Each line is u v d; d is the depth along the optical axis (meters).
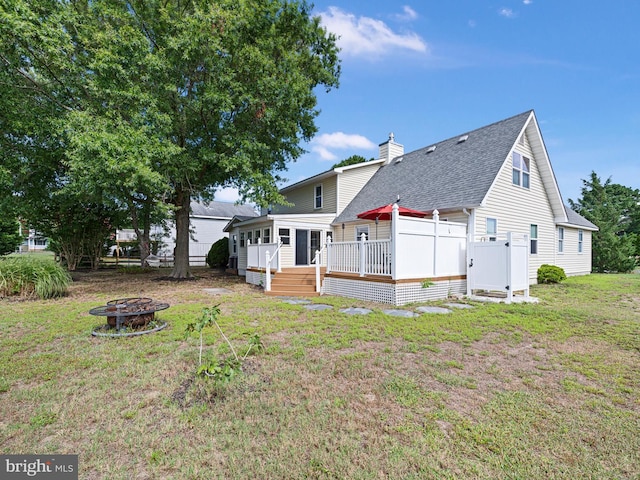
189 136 12.50
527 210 13.47
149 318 6.00
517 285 8.98
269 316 6.93
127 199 12.16
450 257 9.51
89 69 10.62
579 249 18.95
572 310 7.56
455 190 11.69
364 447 2.51
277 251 11.93
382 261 8.68
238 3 11.01
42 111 10.91
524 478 2.19
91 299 9.36
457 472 2.24
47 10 9.66
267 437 2.63
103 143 8.93
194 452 2.46
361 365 4.10
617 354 4.61
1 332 5.74
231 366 3.47
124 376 3.80
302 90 12.25
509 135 12.27
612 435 2.67
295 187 20.23
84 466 2.32
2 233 20.53
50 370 3.98
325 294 10.38
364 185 18.03
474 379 3.75
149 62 9.91
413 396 3.31
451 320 6.45
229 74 11.05
